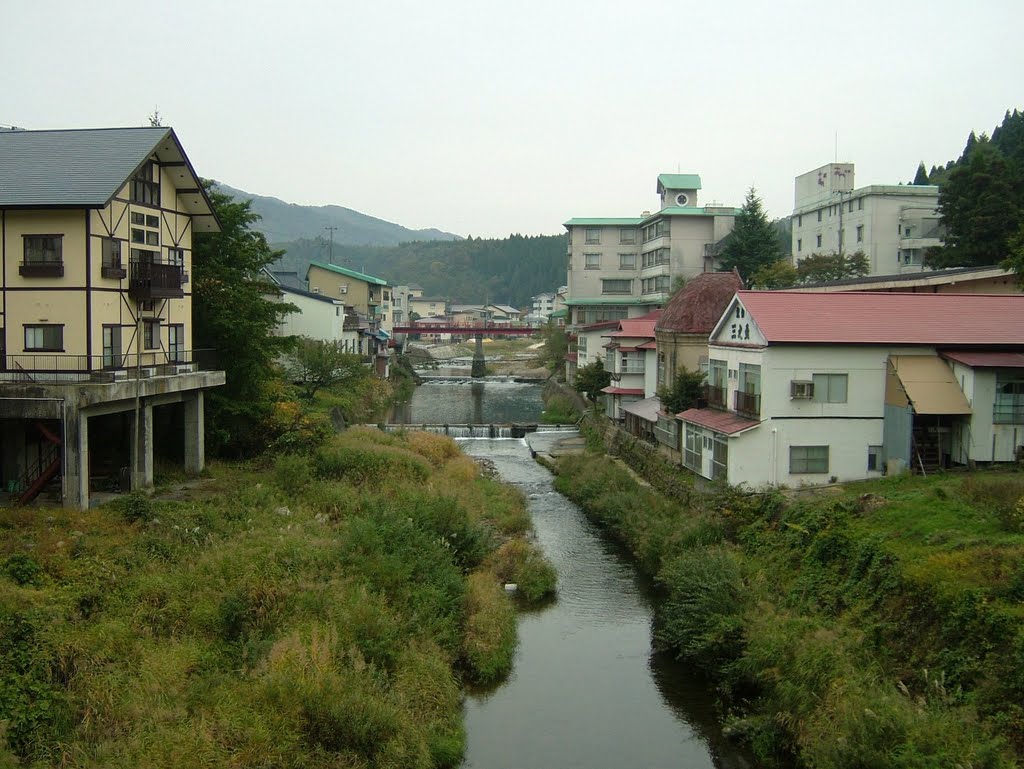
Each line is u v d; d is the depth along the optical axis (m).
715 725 15.68
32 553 16.84
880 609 15.64
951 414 23.95
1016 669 12.29
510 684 17.36
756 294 27.62
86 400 21.08
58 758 11.51
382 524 21.19
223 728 12.01
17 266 22.36
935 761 11.13
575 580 23.66
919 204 60.50
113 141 24.92
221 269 32.09
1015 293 31.88
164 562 17.88
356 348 67.75
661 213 70.94
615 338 49.53
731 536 22.59
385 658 15.46
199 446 27.83
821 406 25.44
